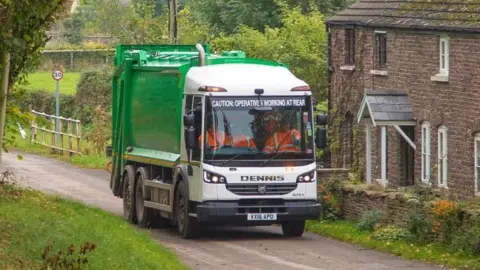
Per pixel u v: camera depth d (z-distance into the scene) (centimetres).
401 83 4247
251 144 2886
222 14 7075
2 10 2455
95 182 4466
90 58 8462
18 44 2525
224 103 2880
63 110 6906
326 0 7012
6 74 2542
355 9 4688
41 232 2106
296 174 2903
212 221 2852
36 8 2536
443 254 2519
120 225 2819
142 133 3297
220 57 3125
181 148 2973
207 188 2856
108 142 5541
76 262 1856
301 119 2920
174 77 3053
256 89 2894
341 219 3256
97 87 6594
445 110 3944
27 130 6250
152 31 5728
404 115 4153
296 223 2978
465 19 3838
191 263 2439
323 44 5497
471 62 3775
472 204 2669
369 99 4209
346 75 4675
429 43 4034
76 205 3064
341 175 3391
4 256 1808
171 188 3023
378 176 4391
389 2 4494
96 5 7038
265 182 2881
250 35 5559
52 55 8462
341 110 4716
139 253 2250
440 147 3994
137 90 3334
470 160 3806
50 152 5734
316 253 2630
